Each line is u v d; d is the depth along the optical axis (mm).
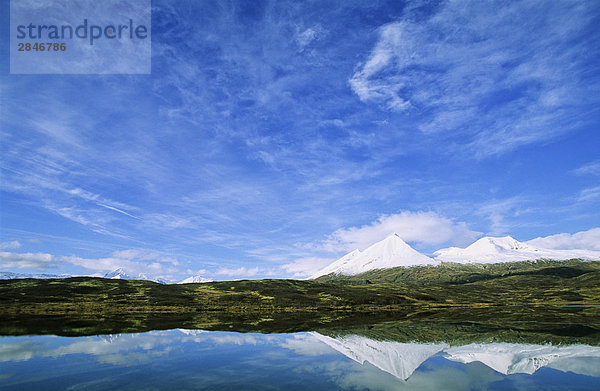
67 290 156000
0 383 29328
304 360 39281
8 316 82625
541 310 119938
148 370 34000
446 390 28125
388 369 35219
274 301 155875
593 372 34031
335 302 165000
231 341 53406
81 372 33062
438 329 69750
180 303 134875
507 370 35000
